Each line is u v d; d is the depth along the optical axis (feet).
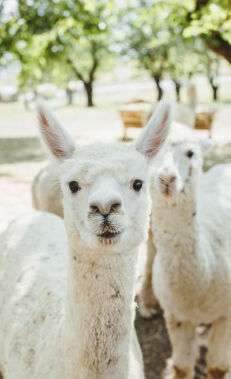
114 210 6.21
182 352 11.18
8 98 174.60
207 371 11.36
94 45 115.14
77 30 37.50
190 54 110.83
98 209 6.21
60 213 16.38
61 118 83.51
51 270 9.71
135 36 105.91
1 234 12.12
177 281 10.65
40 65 39.81
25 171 35.17
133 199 6.96
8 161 40.16
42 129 7.91
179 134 11.24
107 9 29.94
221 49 24.11
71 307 6.92
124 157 7.01
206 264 10.53
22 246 10.87
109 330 6.80
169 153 10.68
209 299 10.73
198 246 10.44
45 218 12.19
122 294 6.86
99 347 6.75
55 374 7.21
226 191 14.73
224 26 22.72
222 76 194.18
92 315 6.74
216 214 12.77
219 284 10.82
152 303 15.01
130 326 7.02
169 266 10.71
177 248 10.50
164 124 8.20
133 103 84.99
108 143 7.69
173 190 10.12
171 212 10.37
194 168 10.94
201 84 177.88
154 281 12.10
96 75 132.98
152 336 13.88
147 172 7.46
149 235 14.71
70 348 6.84
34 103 7.93
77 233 6.88
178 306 10.91
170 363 12.44
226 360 10.92
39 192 17.01
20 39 38.75
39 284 9.36
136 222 6.98
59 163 7.93
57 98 182.70
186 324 11.49
